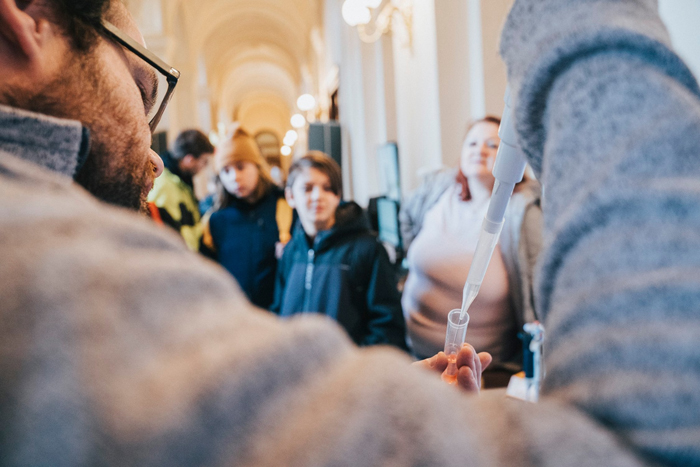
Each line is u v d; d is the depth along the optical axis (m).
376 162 6.03
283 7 14.34
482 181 1.58
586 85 0.27
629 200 0.24
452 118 3.06
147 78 0.46
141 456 0.17
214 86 18.16
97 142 0.39
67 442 0.17
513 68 0.32
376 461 0.19
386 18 4.27
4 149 0.29
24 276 0.20
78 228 0.23
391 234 3.76
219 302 0.24
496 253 1.51
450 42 3.03
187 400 0.19
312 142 7.33
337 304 1.72
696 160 0.24
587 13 0.28
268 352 0.21
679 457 0.19
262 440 0.19
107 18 0.40
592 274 0.24
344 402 0.21
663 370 0.21
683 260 0.22
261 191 2.51
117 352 0.19
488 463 0.21
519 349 1.55
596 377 0.22
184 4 11.10
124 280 0.21
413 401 0.21
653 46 0.26
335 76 8.34
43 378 0.18
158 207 2.29
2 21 0.34
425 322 1.65
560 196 0.27
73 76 0.37
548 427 0.21
